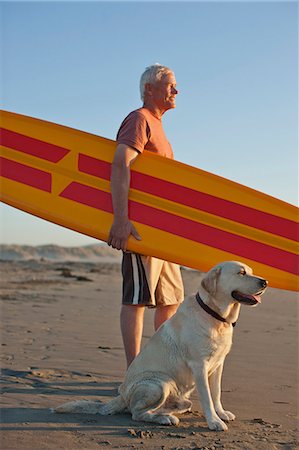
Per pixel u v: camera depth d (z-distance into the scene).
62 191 5.33
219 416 4.06
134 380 4.09
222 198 5.20
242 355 6.22
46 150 5.47
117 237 4.85
